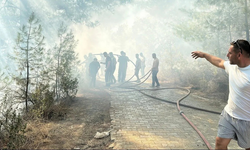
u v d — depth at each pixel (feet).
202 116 15.72
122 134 11.92
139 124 13.74
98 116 15.60
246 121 7.00
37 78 16.66
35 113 13.39
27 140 10.89
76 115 15.83
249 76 6.76
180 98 21.63
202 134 11.89
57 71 18.80
